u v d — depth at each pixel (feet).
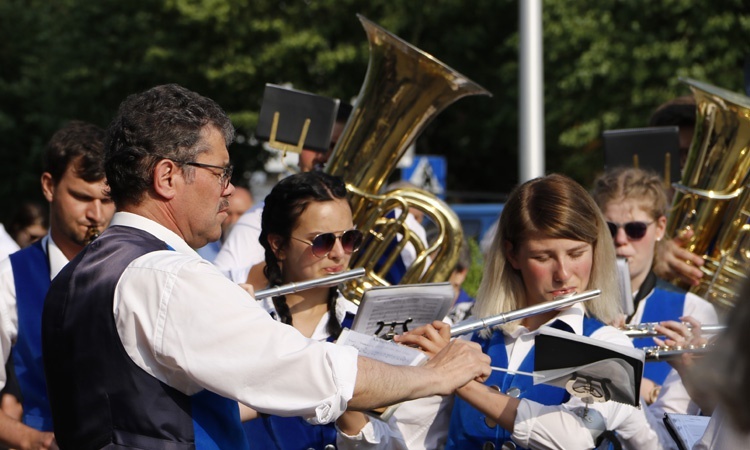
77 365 15.26
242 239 28.96
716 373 11.60
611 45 89.20
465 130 121.29
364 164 27.30
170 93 16.26
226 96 111.65
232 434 15.88
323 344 15.39
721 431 12.74
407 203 27.25
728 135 27.71
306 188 21.66
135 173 15.85
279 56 106.22
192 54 111.24
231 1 106.42
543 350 17.25
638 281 25.38
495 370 19.57
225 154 16.35
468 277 40.11
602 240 19.74
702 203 28.22
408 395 15.93
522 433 17.92
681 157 32.24
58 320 15.56
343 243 21.71
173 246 15.94
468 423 19.52
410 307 19.30
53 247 23.43
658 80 89.66
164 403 14.99
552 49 93.50
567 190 19.53
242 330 14.84
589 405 18.33
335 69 108.17
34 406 22.24
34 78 132.46
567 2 91.86
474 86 27.17
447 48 118.52
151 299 14.89
